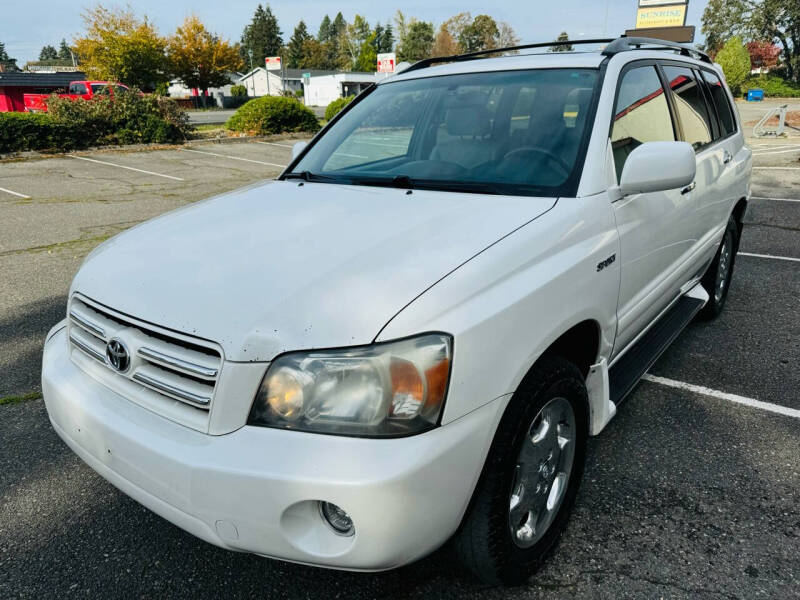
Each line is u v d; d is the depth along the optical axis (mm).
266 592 2139
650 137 2949
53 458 2979
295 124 22094
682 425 3182
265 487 1570
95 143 17828
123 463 1818
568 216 2201
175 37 52094
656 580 2162
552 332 1978
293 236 2105
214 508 1638
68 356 2203
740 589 2115
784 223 8031
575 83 2736
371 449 1565
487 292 1807
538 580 2174
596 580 2168
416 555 1670
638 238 2596
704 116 3816
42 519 2541
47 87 34562
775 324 4566
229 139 20125
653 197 2766
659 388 3586
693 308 3854
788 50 68938
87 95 25625
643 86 2998
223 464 1602
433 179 2621
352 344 1604
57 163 15086
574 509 2537
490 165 2580
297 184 2873
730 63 54719
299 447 1585
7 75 33469
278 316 1682
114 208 9688
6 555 2332
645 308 2865
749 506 2543
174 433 1734
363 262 1850
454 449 1640
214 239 2174
